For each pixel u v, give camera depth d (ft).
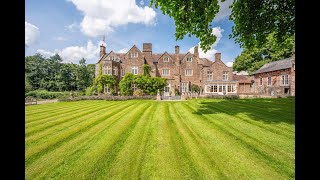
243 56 163.43
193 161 16.93
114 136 24.61
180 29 33.27
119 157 17.92
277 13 39.45
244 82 140.56
